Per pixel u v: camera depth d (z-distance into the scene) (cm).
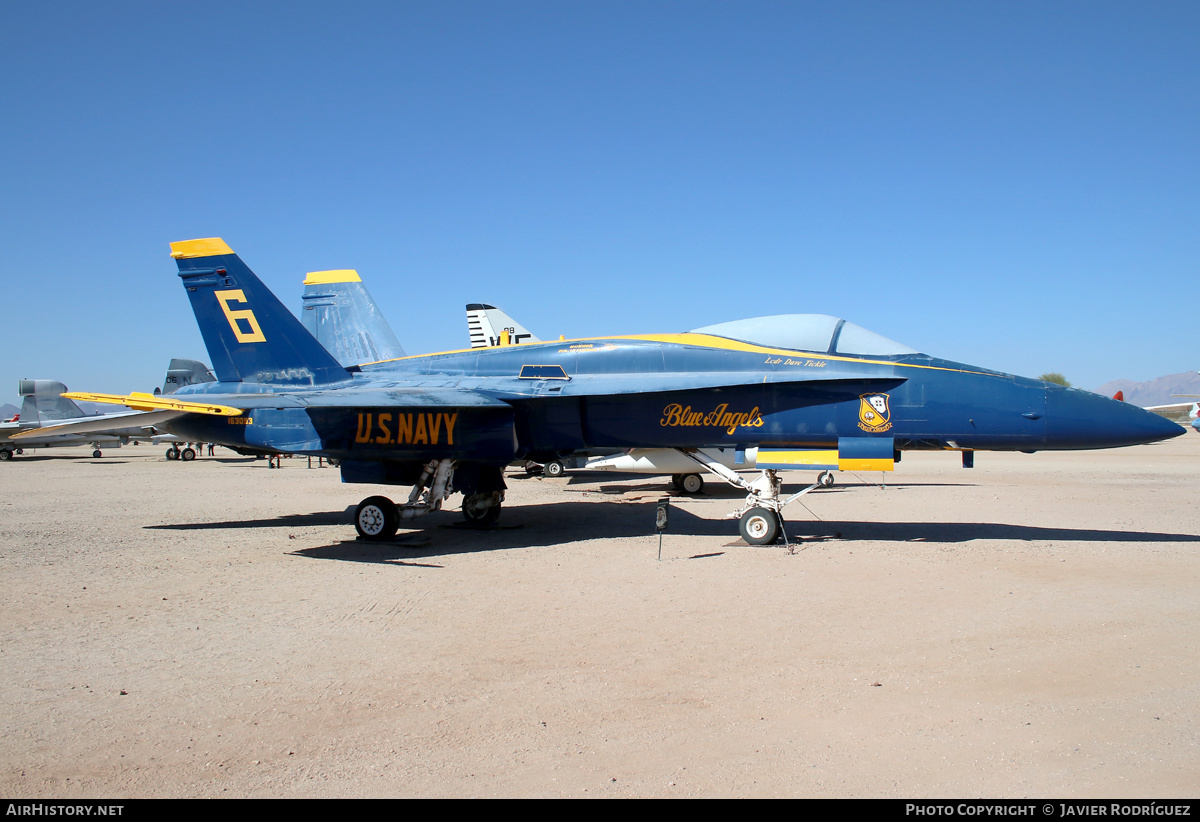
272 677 507
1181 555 898
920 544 991
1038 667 507
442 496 1077
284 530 1200
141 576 835
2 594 750
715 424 1047
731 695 464
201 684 495
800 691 469
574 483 2095
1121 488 1805
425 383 1155
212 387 1263
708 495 1719
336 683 494
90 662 541
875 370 995
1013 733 405
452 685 488
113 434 3841
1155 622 609
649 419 1068
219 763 382
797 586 752
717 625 615
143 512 1445
